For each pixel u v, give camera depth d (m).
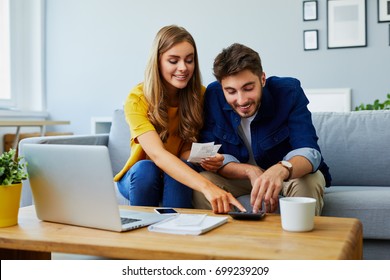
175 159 1.49
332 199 1.65
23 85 4.33
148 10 4.11
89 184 1.10
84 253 0.97
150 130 1.63
